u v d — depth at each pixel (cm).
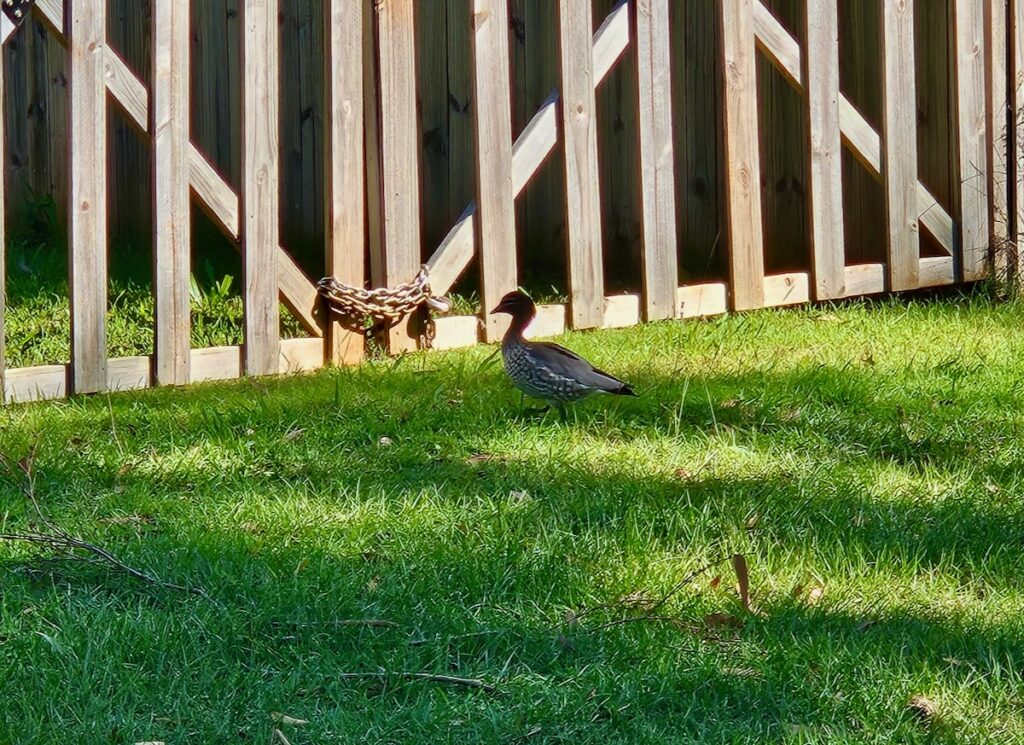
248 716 369
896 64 920
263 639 414
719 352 788
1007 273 967
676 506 532
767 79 1018
